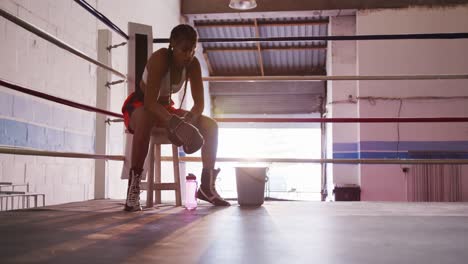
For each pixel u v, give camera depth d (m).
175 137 1.77
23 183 2.84
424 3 6.98
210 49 8.34
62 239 1.08
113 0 4.42
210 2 7.20
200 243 1.03
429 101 6.89
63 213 1.76
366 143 6.89
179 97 6.85
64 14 3.40
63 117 3.36
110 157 2.32
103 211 1.85
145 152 1.89
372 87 6.98
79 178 3.64
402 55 6.95
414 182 6.79
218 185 9.94
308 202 2.46
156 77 1.84
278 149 10.76
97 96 2.71
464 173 6.76
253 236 1.14
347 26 7.27
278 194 11.20
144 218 1.57
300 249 0.95
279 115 9.59
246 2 5.63
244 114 9.66
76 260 0.83
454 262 0.82
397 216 1.66
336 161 2.59
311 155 10.76
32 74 2.96
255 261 0.82
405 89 6.93
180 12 7.27
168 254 0.89
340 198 6.78
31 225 1.36
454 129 6.80
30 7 2.95
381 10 7.02
